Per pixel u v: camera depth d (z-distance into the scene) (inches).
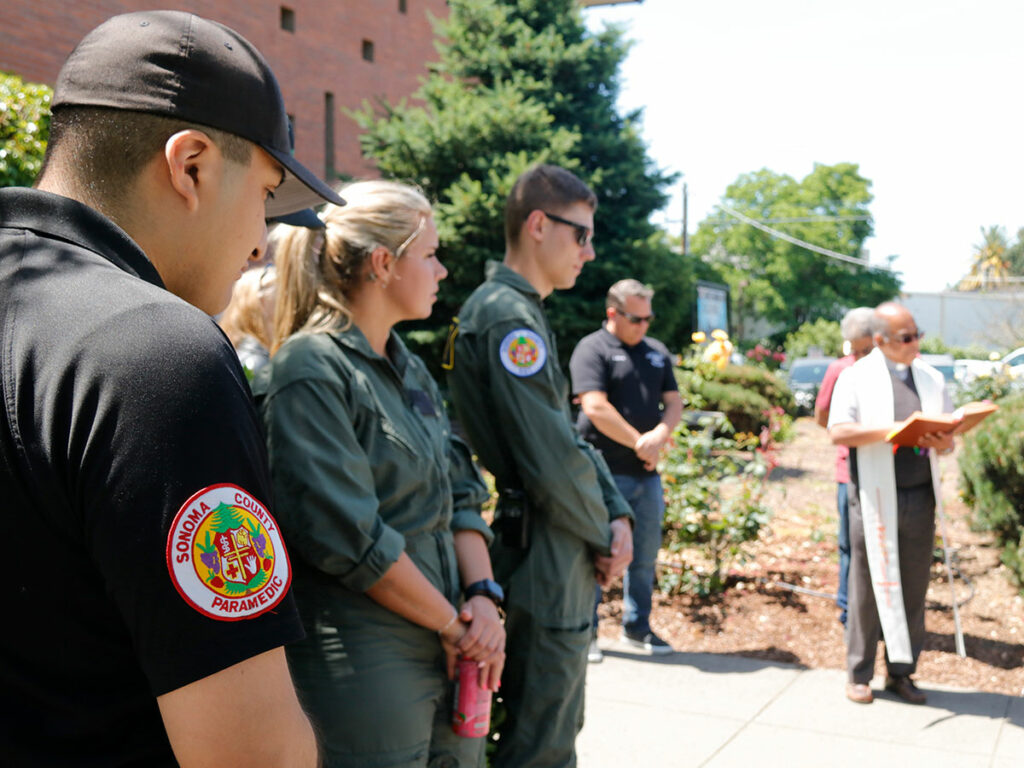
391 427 77.4
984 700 162.1
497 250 600.7
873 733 148.9
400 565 72.8
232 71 39.4
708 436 238.2
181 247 39.8
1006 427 207.9
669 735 148.3
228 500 33.2
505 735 99.7
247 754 33.0
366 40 741.3
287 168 42.1
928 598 218.8
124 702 34.9
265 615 34.0
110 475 31.6
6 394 33.1
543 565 98.9
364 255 80.9
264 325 102.0
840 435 158.7
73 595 33.5
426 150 616.1
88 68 38.2
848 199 2431.1
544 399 98.0
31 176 151.7
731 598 218.5
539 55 681.0
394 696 72.7
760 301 2415.1
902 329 156.9
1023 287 2493.8
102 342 32.9
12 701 34.6
